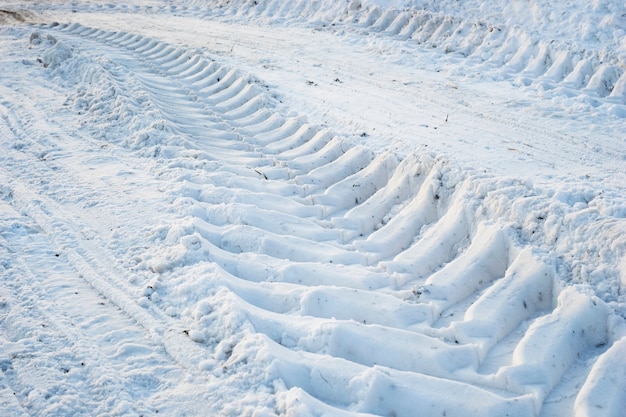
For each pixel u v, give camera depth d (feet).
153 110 25.08
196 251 15.81
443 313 14.42
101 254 16.26
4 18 50.06
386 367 12.33
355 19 41.55
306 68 32.01
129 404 11.41
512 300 13.97
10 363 12.41
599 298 13.35
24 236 17.19
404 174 19.36
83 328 13.52
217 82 30.32
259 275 15.48
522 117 24.68
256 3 47.70
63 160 21.93
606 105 25.90
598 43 32.68
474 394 11.46
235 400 11.39
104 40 39.40
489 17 37.68
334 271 15.53
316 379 11.98
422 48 35.01
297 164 21.61
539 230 15.46
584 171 19.40
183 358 12.57
